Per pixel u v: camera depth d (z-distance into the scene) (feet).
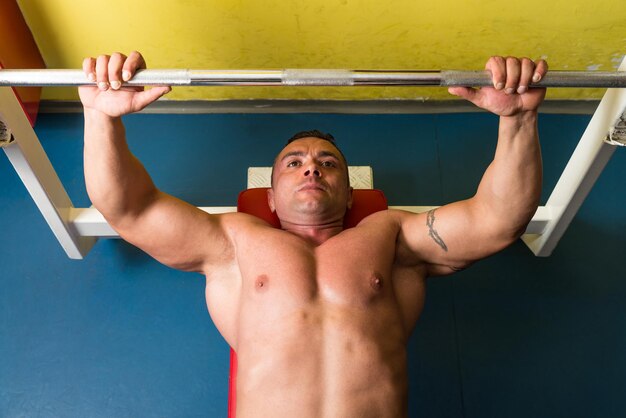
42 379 7.14
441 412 7.09
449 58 8.29
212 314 5.72
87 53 8.18
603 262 7.98
